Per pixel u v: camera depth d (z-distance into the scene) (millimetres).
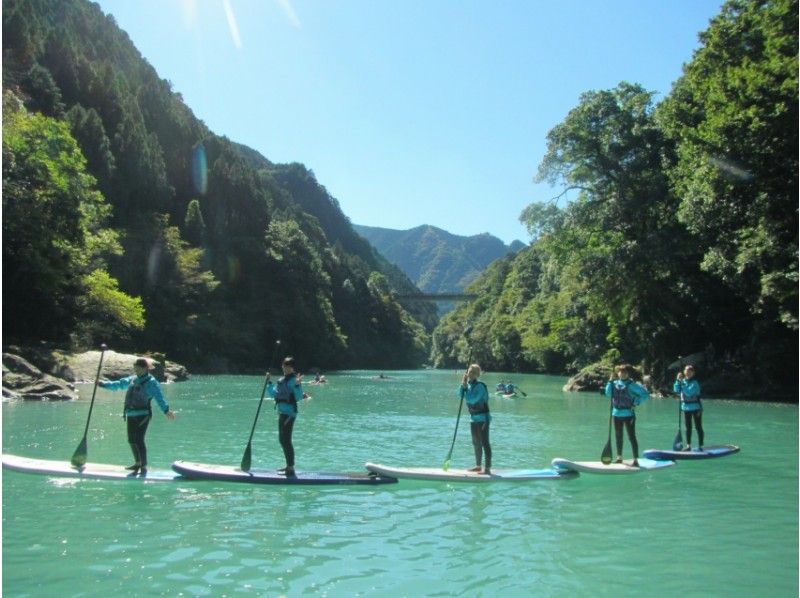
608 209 38125
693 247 34812
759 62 29594
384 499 9320
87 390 29500
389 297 140875
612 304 39562
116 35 112812
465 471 11047
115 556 6520
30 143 38094
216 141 106000
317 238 140875
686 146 31938
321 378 51312
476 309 133500
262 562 6422
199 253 72125
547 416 24094
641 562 6660
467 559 6652
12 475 10273
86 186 44281
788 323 28203
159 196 79062
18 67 70375
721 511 8867
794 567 6562
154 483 9969
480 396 11000
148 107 92812
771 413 25547
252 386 39375
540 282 91750
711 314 36906
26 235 36969
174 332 65000
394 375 79875
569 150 39094
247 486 9906
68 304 44469
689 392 14289
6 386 24328
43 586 5695
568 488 10320
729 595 5816
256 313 82000
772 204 27906
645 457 13344
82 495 9109
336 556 6656
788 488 10484
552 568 6426
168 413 10484
